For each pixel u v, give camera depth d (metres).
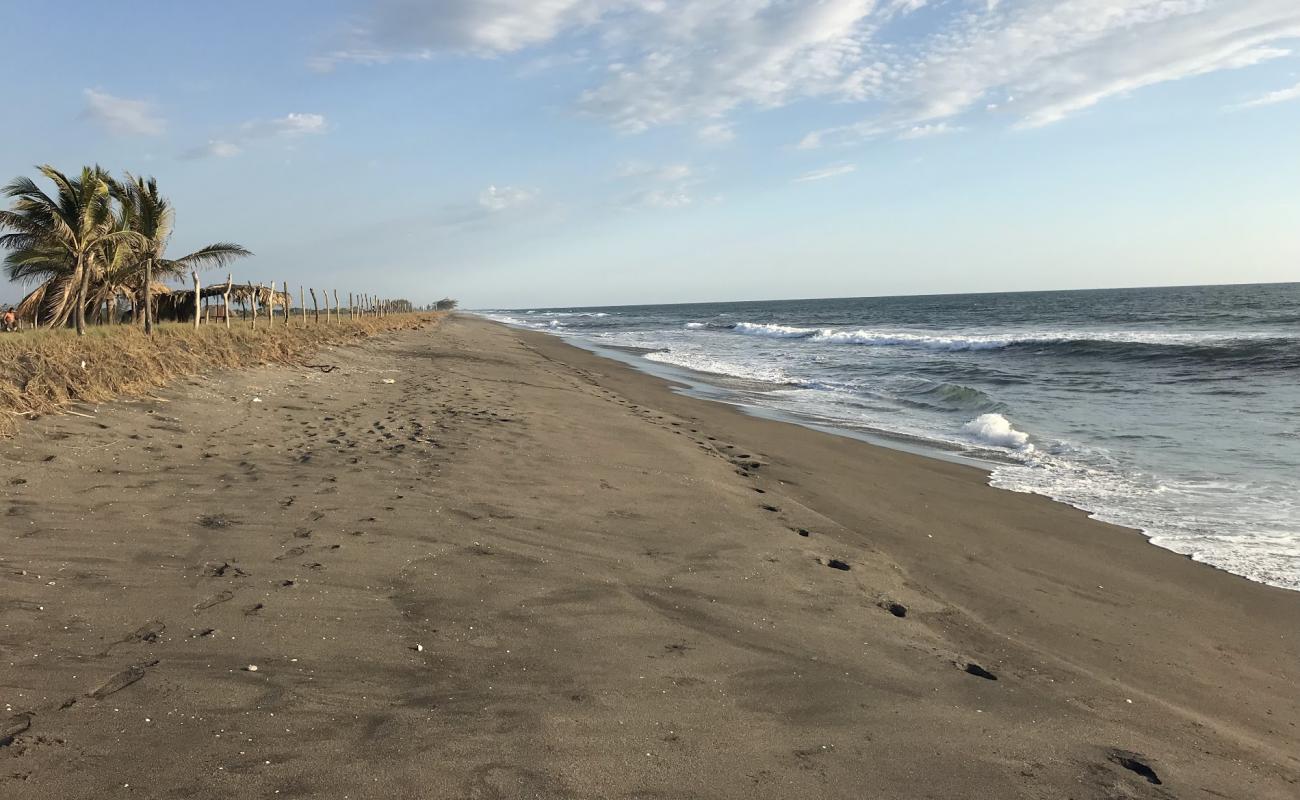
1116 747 3.45
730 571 5.37
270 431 8.54
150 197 21.95
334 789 2.61
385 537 5.35
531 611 4.38
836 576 5.51
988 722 3.57
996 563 6.30
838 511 7.60
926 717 3.56
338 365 16.77
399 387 13.95
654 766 2.93
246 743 2.84
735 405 15.66
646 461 8.72
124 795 2.49
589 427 10.82
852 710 3.57
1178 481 8.95
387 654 3.70
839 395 17.22
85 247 19.06
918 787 2.97
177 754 2.74
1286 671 4.54
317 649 3.67
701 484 7.81
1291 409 13.26
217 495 5.96
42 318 19.91
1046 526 7.36
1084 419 13.15
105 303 21.73
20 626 3.59
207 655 3.51
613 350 34.47
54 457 6.22
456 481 7.01
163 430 7.73
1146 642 4.87
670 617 4.50
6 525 4.80
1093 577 6.03
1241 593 5.71
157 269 21.83
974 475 9.48
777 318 74.06
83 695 3.09
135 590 4.14
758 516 6.87
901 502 8.09
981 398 14.98
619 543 5.75
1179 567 6.25
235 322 21.28
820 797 2.83
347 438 8.62
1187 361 20.31
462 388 14.54
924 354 27.02
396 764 2.78
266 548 4.93
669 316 100.31
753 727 3.33
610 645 4.03
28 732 2.79
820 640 4.37
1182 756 3.44
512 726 3.12
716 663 3.94
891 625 4.72
